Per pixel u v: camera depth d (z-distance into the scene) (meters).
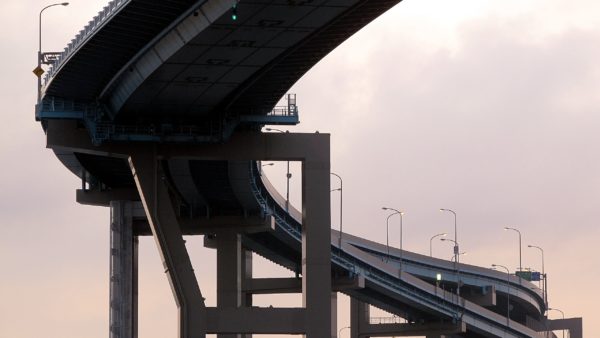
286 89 168.50
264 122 174.50
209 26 138.62
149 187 174.00
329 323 174.25
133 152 174.00
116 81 162.88
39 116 169.88
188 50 146.12
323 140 176.62
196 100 166.75
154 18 144.00
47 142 172.88
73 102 170.88
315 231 175.50
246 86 162.38
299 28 142.88
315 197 176.00
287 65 157.88
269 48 148.00
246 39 144.25
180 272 174.50
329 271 175.12
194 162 195.38
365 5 141.50
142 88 159.88
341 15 142.12
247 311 174.00
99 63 158.38
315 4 136.25
